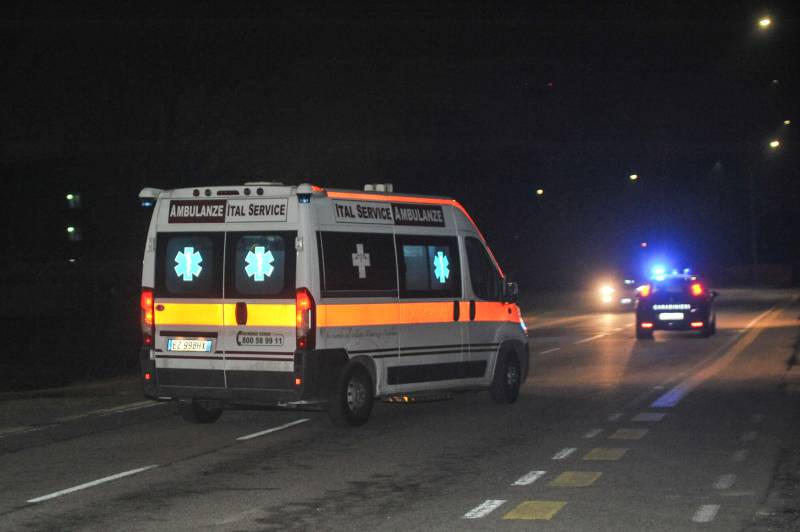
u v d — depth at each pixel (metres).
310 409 14.09
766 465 11.05
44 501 9.52
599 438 13.02
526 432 13.62
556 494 9.66
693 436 13.09
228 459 11.76
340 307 13.91
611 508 9.02
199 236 14.12
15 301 39.16
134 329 35.53
